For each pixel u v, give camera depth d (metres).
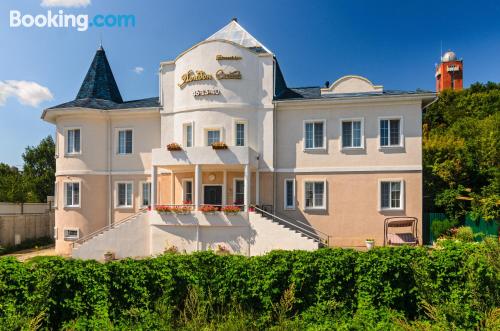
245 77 21.22
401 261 8.41
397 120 20.55
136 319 7.79
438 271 8.23
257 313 8.27
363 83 21.20
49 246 25.70
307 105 21.14
